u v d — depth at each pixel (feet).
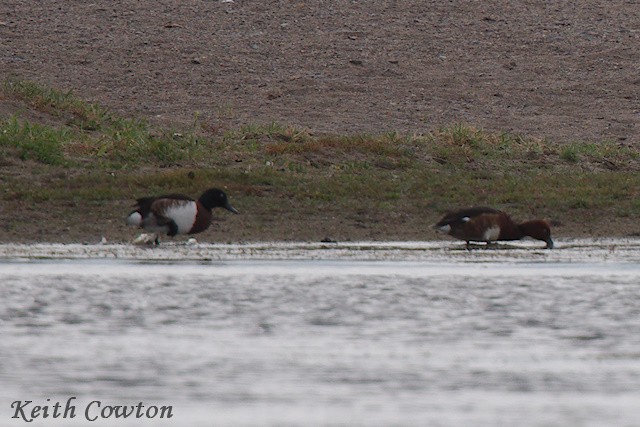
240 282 83.76
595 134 154.71
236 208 111.55
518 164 134.92
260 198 114.93
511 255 98.02
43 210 108.99
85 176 117.91
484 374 60.95
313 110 158.20
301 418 53.93
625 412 54.90
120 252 96.84
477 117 159.43
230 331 69.62
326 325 71.31
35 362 62.49
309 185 118.83
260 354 64.34
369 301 77.92
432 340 67.92
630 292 81.20
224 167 125.59
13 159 120.88
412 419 53.83
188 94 161.79
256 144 133.80
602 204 117.50
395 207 114.42
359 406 55.62
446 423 53.26
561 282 84.69
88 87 161.48
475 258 96.07
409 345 66.64
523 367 62.28
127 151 128.26
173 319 72.59
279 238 104.42
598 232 110.11
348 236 105.81
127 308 75.36
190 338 67.97
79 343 66.59
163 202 98.48
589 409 55.36
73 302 77.00
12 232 103.35
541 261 94.89
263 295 79.36
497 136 144.05
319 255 96.63
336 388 58.44
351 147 132.98
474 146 139.13
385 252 98.48
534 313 74.59
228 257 95.14
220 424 53.06
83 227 105.60
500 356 64.34
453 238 106.11
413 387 58.80
